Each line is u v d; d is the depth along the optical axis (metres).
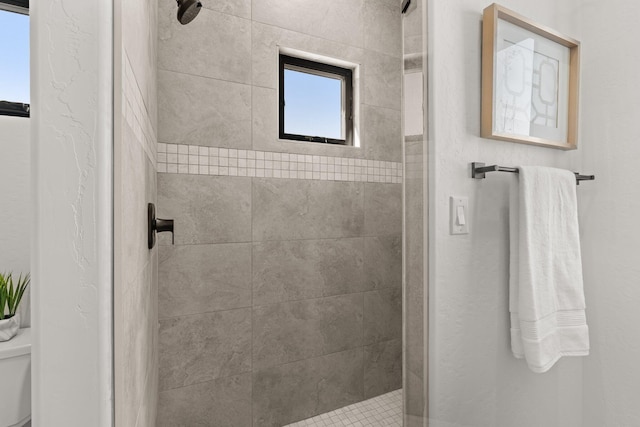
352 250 2.04
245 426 1.71
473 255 0.82
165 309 1.54
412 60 1.01
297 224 1.87
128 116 0.48
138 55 0.62
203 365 1.62
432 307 0.90
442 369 0.87
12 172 1.18
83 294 0.35
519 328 0.74
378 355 2.12
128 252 0.49
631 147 0.59
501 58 0.76
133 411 0.56
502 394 0.76
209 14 1.64
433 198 0.89
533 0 0.71
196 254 1.61
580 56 0.64
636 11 0.58
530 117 0.71
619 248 0.60
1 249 1.16
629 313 0.59
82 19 0.35
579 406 0.65
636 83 0.58
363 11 2.08
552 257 0.68
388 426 1.81
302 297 1.88
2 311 1.07
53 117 0.35
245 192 1.72
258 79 1.76
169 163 1.55
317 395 1.92
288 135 1.91
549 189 0.69
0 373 0.97
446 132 0.86
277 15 1.81
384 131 2.16
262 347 1.77
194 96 1.60
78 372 0.35
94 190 0.35
